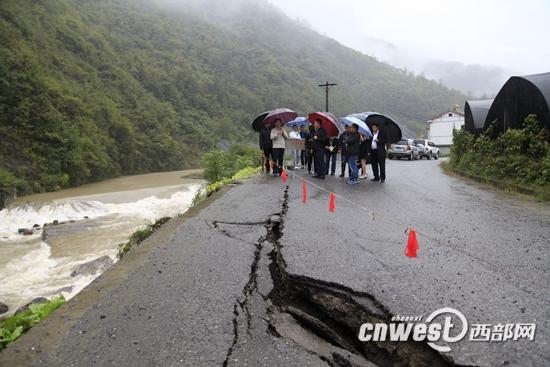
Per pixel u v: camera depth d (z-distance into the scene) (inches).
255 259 196.4
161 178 2009.1
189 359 112.0
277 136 550.6
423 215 302.5
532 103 533.0
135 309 141.7
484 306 144.8
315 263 186.2
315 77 6097.4
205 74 4591.5
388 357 128.1
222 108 4276.6
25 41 2297.0
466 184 512.4
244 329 129.0
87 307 143.6
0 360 110.4
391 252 206.1
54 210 912.3
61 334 124.6
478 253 207.5
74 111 2026.3
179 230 252.7
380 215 298.0
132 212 916.6
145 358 112.1
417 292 155.8
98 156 1936.5
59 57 2576.3
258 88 4958.2
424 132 4707.2
